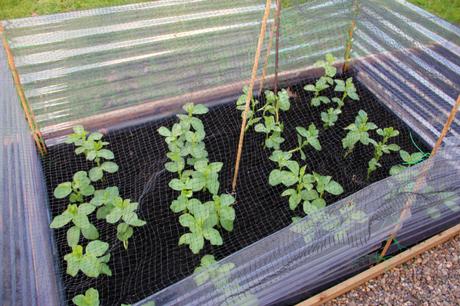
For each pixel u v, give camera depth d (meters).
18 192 2.56
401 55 3.55
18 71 3.13
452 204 2.45
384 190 2.04
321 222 1.95
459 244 2.56
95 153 2.69
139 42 3.50
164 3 3.70
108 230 2.52
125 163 2.90
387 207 2.09
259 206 2.67
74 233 2.29
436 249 2.54
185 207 2.39
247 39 3.52
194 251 2.20
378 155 2.84
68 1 4.19
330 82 3.29
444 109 3.16
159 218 2.59
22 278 2.19
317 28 3.56
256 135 3.10
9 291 2.15
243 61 3.47
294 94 3.44
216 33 3.59
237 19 3.68
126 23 3.57
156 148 2.99
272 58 3.50
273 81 3.45
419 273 2.42
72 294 2.23
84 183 2.57
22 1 4.16
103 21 3.46
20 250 2.31
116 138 3.05
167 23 3.64
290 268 2.02
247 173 2.86
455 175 2.26
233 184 2.73
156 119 3.17
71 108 3.11
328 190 2.54
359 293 2.33
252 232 2.53
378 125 3.20
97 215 2.49
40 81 3.15
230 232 2.53
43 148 2.94
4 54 3.09
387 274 2.41
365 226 2.09
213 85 3.36
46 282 2.16
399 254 2.44
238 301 1.94
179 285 1.77
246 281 1.91
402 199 2.11
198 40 3.55
